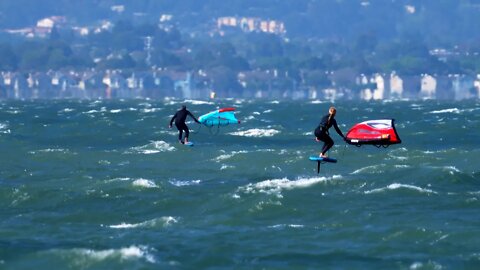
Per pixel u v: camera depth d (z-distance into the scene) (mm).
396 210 168875
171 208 175250
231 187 196750
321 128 179625
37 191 186750
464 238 148625
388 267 135000
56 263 135375
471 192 185375
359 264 136500
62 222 164375
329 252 142250
